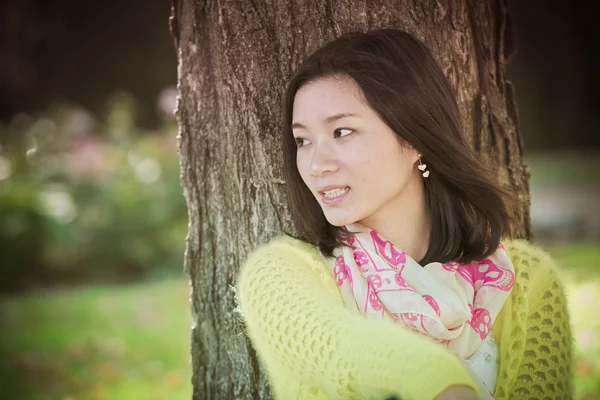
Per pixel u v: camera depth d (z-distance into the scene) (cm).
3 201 902
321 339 170
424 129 190
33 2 1747
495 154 260
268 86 238
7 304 796
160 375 559
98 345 628
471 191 199
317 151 188
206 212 255
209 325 258
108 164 983
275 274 186
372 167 187
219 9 241
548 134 1978
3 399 530
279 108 238
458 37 247
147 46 1844
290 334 175
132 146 1056
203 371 261
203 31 248
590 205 1138
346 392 163
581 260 742
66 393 534
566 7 1953
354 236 196
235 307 249
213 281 255
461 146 195
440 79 196
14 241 891
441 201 202
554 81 1988
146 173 984
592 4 1945
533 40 1967
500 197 202
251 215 243
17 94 1744
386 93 186
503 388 197
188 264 261
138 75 1844
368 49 188
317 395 177
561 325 208
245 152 242
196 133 254
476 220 202
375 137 187
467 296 195
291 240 200
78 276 922
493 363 197
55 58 1786
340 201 188
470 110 253
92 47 1814
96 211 939
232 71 240
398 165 190
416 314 183
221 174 249
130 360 594
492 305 196
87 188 955
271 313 180
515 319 203
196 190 256
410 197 201
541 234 985
